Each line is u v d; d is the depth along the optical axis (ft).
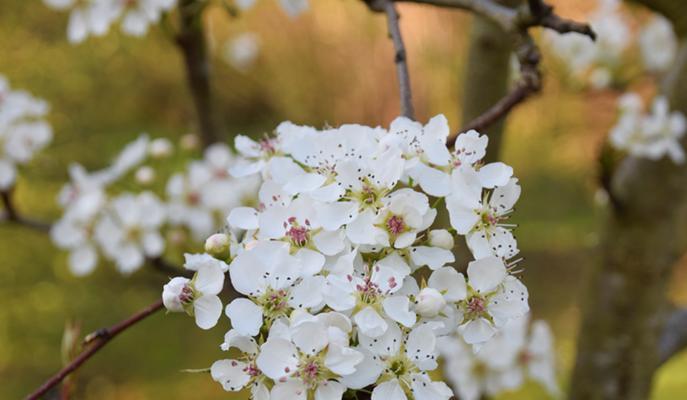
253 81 8.20
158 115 7.57
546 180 7.78
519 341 2.60
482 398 2.62
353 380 1.38
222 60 7.55
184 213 2.65
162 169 2.88
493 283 1.44
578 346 2.42
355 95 8.50
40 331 5.82
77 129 6.89
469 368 2.59
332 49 8.39
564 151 7.54
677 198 2.23
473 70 2.28
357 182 1.44
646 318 2.31
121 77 7.32
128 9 2.14
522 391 4.79
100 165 6.68
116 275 6.00
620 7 3.55
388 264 1.43
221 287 1.43
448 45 7.75
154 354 5.90
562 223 7.54
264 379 1.40
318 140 1.50
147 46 7.21
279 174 1.48
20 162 2.48
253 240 1.44
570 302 6.58
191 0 2.23
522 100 1.67
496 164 1.47
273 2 8.07
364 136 1.50
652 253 2.27
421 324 1.40
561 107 6.31
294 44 8.28
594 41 1.65
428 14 7.78
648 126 2.20
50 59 7.07
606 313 2.34
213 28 7.66
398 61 1.66
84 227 2.69
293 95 8.38
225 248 1.47
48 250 5.93
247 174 1.59
